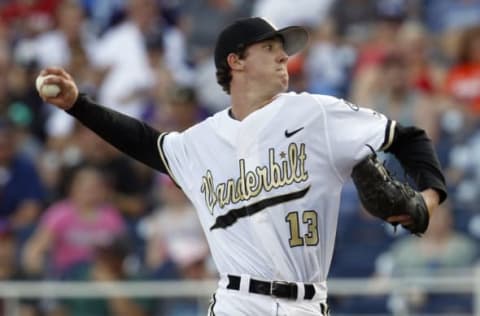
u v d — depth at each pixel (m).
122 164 40.28
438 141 38.97
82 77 46.69
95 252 37.34
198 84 44.69
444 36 43.44
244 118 18.77
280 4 46.12
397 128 18.00
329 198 18.17
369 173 17.25
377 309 33.19
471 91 41.00
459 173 38.22
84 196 37.84
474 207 37.25
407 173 18.06
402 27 43.56
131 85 45.34
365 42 43.50
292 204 18.14
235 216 18.52
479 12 44.19
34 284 35.41
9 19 50.62
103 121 19.48
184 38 47.12
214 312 18.56
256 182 18.34
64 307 35.06
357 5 45.19
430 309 32.75
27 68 47.19
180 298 34.50
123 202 39.84
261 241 18.22
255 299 18.22
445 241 34.66
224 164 18.75
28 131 44.56
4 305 35.41
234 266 18.45
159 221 37.31
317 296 18.36
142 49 46.28
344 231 37.44
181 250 36.69
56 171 41.59
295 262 18.17
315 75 42.94
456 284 32.72
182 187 19.55
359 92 40.72
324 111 18.12
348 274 36.59
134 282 35.50
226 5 47.78
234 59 18.83
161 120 41.50
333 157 18.02
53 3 50.62
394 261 34.97
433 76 41.00
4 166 41.78
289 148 18.20
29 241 39.03
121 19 48.47
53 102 19.17
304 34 18.78
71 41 47.81
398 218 17.39
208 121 19.23
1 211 41.50
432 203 17.61
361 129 17.97
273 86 18.70
